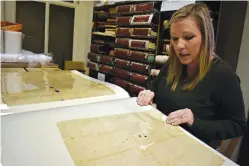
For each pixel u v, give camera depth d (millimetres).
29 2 2898
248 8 1628
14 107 661
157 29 2039
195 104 796
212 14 1521
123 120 684
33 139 501
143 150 530
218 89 751
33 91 831
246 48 1642
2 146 456
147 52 2156
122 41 2391
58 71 1283
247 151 1430
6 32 1414
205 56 768
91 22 3307
